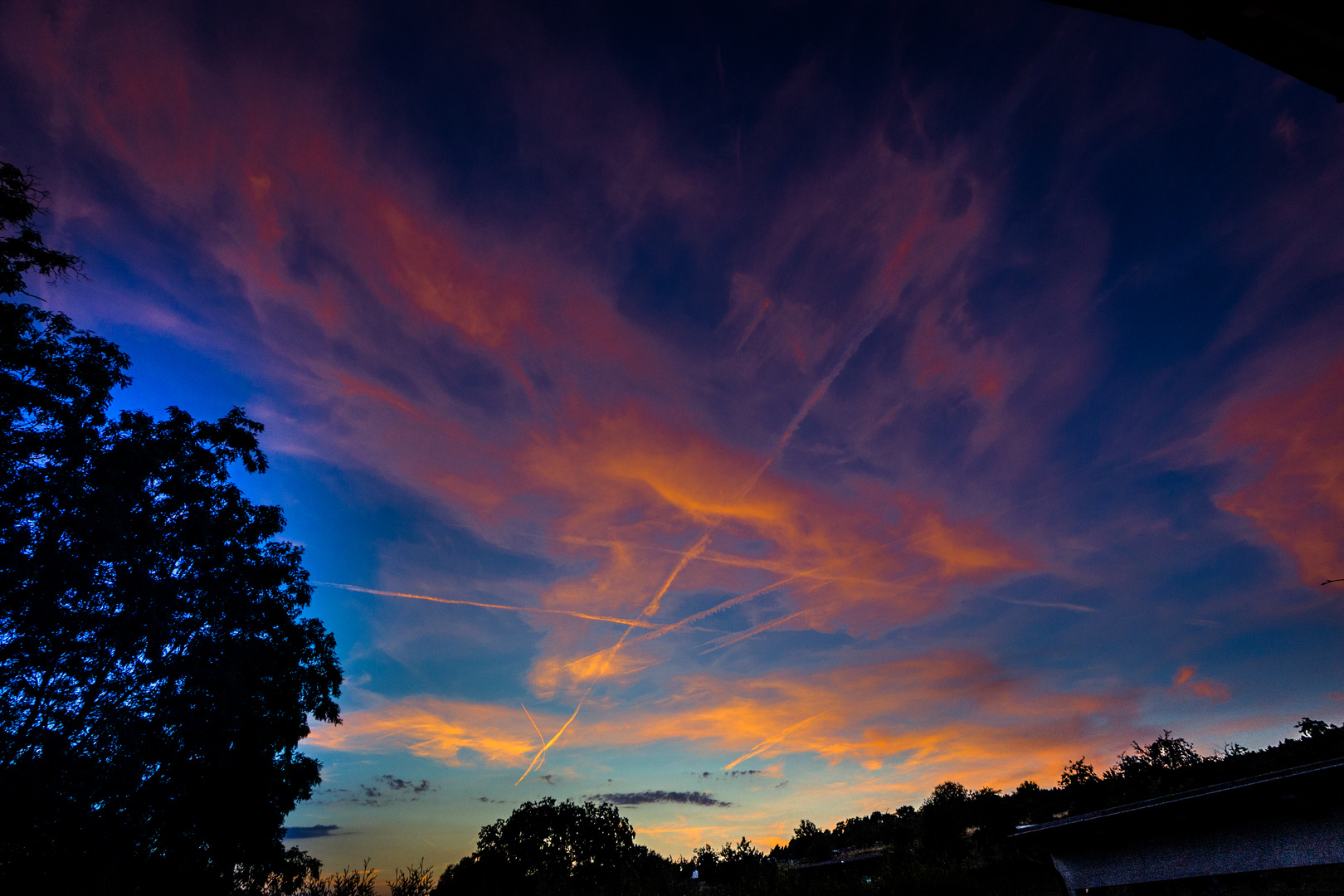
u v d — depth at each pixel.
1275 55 4.96
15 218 16.70
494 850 57.78
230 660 23.19
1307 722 31.34
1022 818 31.03
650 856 51.28
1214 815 11.97
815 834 59.66
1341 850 10.44
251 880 22.86
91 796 18.92
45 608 18.08
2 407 18.31
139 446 22.03
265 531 26.64
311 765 25.66
